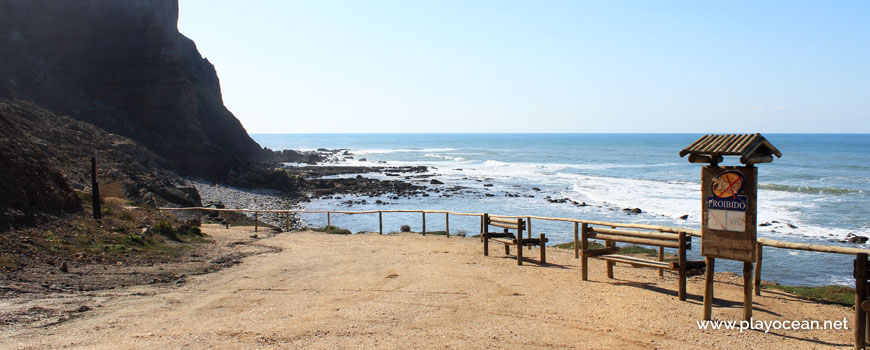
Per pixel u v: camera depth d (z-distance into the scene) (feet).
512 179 200.95
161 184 103.40
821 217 105.19
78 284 31.42
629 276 36.94
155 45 184.03
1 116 52.29
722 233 23.38
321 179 191.42
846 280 57.72
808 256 68.80
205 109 236.63
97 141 127.03
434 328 23.40
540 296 30.09
